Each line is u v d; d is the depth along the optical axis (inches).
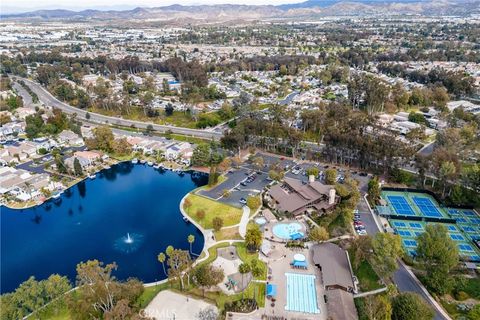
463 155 7091.5
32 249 5201.8
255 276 4306.1
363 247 4409.5
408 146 7126.0
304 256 4729.3
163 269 4694.9
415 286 4097.0
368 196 6141.7
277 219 5605.3
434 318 3617.1
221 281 4160.9
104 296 3693.4
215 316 3737.7
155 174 7731.3
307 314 3804.1
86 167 7795.3
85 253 5088.6
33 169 7736.2
